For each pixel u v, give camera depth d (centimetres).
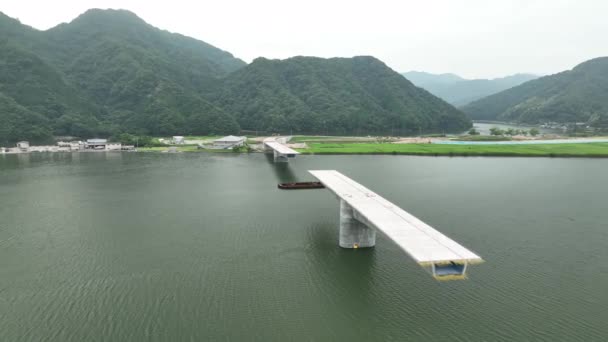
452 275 3612
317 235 6669
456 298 4619
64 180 11731
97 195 9725
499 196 9375
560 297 4644
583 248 6119
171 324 4178
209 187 10638
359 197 5903
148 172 13125
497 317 4234
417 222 4659
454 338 3888
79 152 19038
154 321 4238
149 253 6009
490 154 17062
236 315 4328
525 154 16800
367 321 4184
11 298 4741
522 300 4572
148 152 18962
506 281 5038
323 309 4419
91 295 4788
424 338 3894
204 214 7981
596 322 4141
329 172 8181
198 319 4266
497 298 4616
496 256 5812
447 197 9275
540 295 4691
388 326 4094
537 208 8306
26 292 4878
